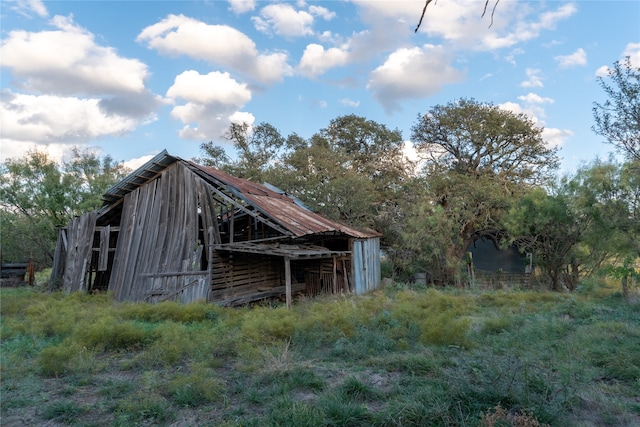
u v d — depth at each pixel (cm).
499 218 1933
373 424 418
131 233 1545
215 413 463
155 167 1502
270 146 3002
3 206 2191
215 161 2841
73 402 491
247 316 944
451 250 1914
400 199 2278
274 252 1231
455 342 710
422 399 452
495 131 2173
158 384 543
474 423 399
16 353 687
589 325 864
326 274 1641
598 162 1409
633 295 1304
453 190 2031
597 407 457
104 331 757
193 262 1340
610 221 1306
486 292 1515
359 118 2992
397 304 1169
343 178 2267
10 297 1355
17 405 493
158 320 994
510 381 466
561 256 1584
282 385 528
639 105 1073
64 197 2216
